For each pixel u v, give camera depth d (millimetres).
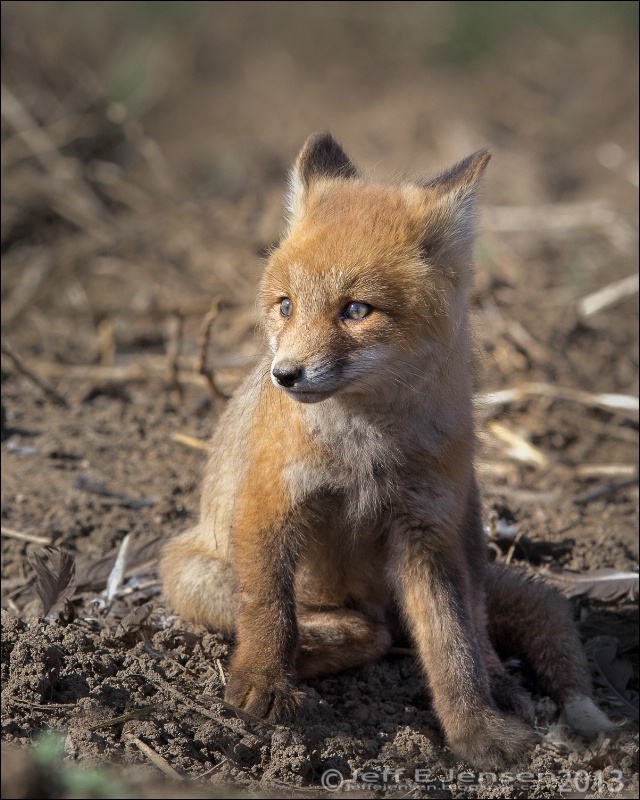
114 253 20672
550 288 18625
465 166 8492
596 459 14320
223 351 16969
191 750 7465
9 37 25078
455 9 34312
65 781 6207
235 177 24328
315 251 7797
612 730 8438
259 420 8484
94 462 13000
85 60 29391
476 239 8352
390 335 7723
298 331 7688
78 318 18906
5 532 11172
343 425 8148
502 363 15859
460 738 8047
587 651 9852
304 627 8938
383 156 25484
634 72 30359
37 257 20656
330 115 28922
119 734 7512
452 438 8359
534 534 11883
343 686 8984
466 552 9125
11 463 12789
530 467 13898
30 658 7949
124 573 10414
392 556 8766
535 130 27625
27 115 22328
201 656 8938
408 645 9734
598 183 24484
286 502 8312
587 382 15773
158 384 15914
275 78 31547
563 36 33281
